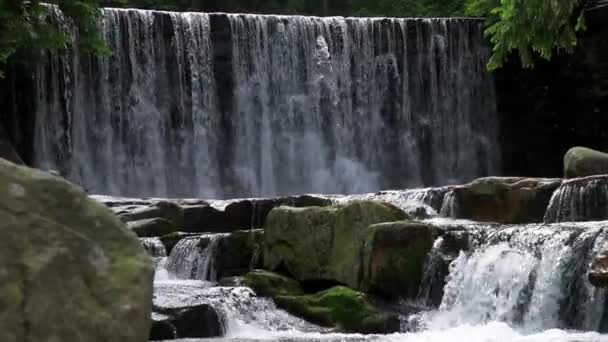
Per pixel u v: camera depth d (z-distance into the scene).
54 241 3.99
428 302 10.90
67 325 3.90
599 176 13.45
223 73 25.78
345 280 11.36
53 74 23.62
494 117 27.72
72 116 23.98
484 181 14.95
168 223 14.88
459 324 10.39
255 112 26.19
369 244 11.04
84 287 4.00
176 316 9.70
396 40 27.33
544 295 9.97
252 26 26.16
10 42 16.03
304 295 11.23
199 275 13.27
